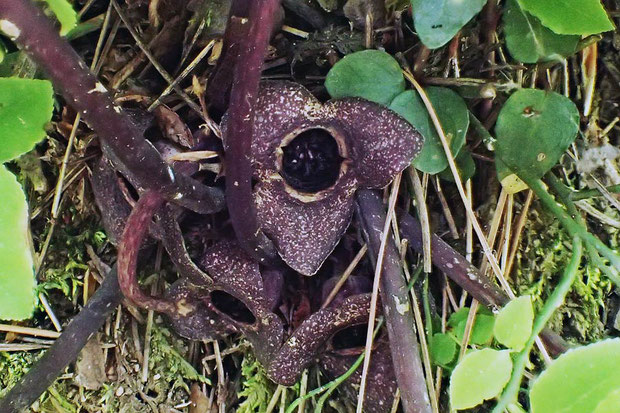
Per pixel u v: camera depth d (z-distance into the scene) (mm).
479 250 292
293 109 275
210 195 273
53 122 286
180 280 282
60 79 235
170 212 270
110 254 294
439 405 285
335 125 277
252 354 293
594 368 238
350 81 280
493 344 283
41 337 291
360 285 285
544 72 292
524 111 278
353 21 286
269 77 290
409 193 288
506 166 284
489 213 292
